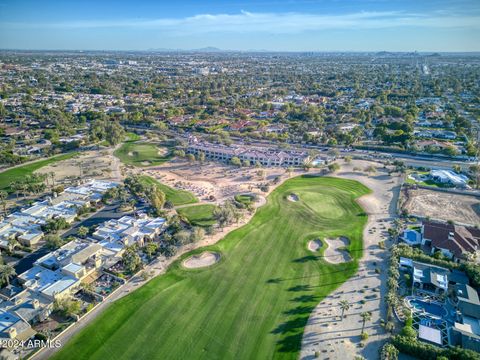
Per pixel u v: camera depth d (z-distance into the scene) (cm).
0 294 12206
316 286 12762
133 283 12925
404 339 9906
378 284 12800
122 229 16338
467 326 10556
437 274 12794
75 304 11269
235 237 16025
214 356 9838
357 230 16688
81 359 9694
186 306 11719
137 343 10238
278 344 10225
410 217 17812
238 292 12438
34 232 16212
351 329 10744
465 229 15962
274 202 19688
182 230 16225
